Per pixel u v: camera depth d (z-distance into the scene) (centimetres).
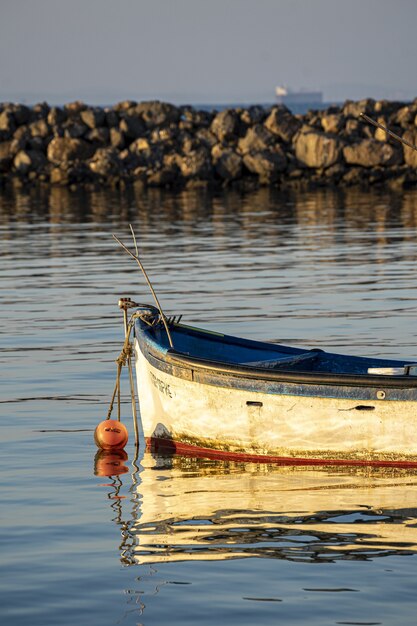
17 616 1767
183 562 1980
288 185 13550
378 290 5288
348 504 2297
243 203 11150
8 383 3425
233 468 2620
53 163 14238
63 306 4956
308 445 2630
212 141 14312
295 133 14075
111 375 3522
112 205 11088
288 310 4719
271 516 2217
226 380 2659
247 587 1869
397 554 2002
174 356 2719
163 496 2366
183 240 7775
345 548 2034
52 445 2767
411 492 2383
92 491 2402
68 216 9875
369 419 2569
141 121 14750
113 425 2761
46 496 2364
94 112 14538
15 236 8256
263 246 7331
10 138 14662
